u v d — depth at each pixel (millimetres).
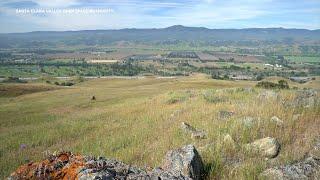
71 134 22047
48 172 6758
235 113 16984
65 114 38844
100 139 17766
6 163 15930
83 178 6195
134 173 6930
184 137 13711
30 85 96000
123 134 17766
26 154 17562
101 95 64438
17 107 51719
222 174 8984
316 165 8750
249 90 29109
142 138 15578
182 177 6980
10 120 37250
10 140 22609
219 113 17750
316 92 20344
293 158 9586
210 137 12812
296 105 15984
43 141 20844
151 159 11414
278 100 18656
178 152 8945
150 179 6680
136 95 61062
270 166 9211
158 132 16312
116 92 71375
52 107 49062
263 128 12602
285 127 12555
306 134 11508
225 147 10734
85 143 17547
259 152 10250
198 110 20859
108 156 12859
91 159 7242
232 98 25234
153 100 34812
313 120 13156
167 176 6883
